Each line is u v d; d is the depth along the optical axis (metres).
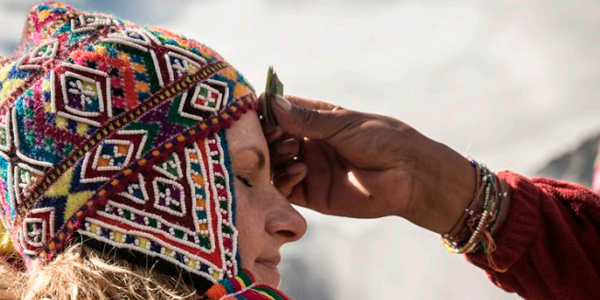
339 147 1.79
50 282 1.36
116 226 1.37
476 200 1.85
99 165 1.37
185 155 1.42
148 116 1.41
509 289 1.97
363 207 1.85
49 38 1.48
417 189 1.83
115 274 1.36
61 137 1.38
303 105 1.85
